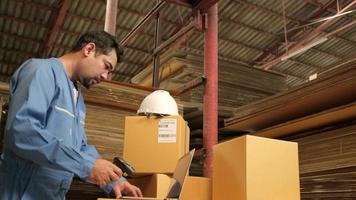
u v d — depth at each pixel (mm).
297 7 5656
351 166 2154
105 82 2602
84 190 2449
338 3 5344
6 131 1348
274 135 2838
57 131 1509
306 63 6922
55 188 1500
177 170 1749
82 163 1392
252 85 3824
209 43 2582
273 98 2596
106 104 2596
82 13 5398
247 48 6516
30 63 1506
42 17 5488
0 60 6461
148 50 6207
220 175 1774
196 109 3055
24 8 5301
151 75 3934
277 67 6992
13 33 5809
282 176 1659
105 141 2510
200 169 2807
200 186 1904
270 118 2734
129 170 1794
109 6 3125
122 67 6777
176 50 3689
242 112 2885
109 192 1646
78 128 1685
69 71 1654
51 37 5723
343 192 2164
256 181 1603
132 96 2660
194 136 3279
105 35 1678
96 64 1646
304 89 2352
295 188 1673
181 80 3656
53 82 1507
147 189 1994
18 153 1336
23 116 1329
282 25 6023
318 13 5723
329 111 2246
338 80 2129
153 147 2010
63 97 1547
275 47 6508
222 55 6664
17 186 1434
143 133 2047
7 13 5402
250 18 5816
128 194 1653
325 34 5969
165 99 2088
